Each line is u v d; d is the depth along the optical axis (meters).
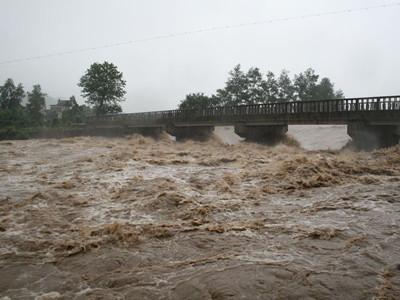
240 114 26.50
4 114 46.19
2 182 12.67
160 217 8.69
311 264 5.99
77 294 5.20
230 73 49.09
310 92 52.62
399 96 18.64
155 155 19.72
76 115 64.12
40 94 62.91
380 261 6.06
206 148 24.70
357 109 20.30
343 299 4.91
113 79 49.47
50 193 10.80
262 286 5.27
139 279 5.60
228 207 9.48
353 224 7.95
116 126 40.06
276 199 10.37
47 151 22.64
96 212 9.05
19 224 8.13
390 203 9.57
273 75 49.75
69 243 6.96
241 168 15.20
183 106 47.69
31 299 5.09
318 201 9.96
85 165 16.33
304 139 28.83
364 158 16.97
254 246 6.86
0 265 6.15
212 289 5.22
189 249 6.77
